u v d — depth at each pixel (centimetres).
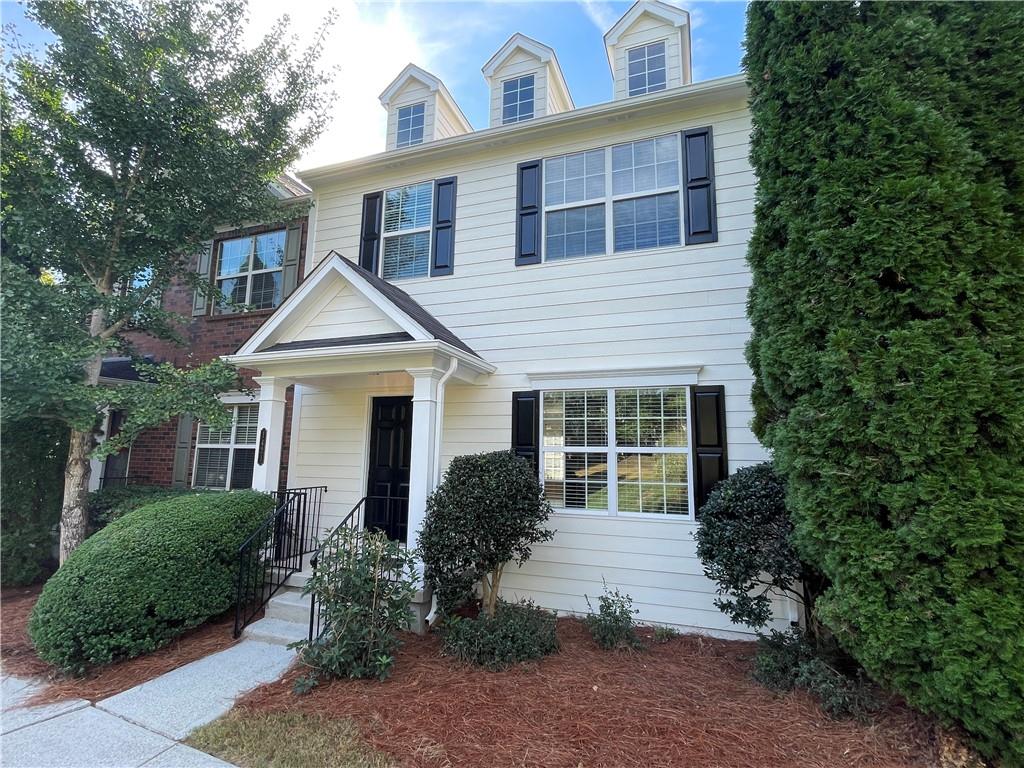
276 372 625
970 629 268
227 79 693
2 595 627
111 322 686
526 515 493
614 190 636
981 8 327
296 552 634
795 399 372
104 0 612
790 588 405
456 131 915
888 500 298
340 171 770
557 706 349
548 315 639
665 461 570
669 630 512
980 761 276
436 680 389
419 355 546
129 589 434
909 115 321
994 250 294
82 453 652
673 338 583
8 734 321
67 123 614
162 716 342
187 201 698
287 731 318
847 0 362
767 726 323
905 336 301
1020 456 277
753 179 577
